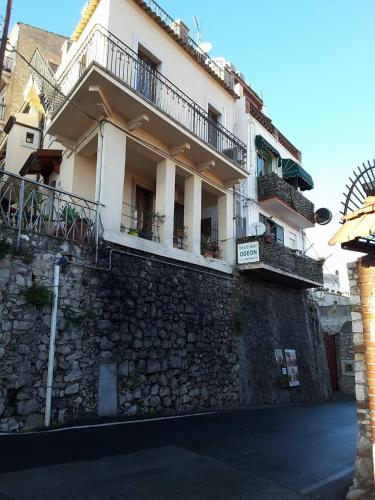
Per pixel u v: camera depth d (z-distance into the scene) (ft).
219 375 40.19
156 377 33.24
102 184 33.42
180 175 44.55
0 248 25.48
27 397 24.73
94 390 28.32
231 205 49.57
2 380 23.99
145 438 22.99
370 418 15.76
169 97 41.98
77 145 39.19
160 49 42.47
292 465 19.54
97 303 30.12
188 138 39.65
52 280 27.68
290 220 63.36
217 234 50.11
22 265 26.37
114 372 29.96
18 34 67.21
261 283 51.44
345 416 37.19
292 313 56.95
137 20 39.99
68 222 30.37
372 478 15.38
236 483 16.65
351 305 17.08
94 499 14.19
